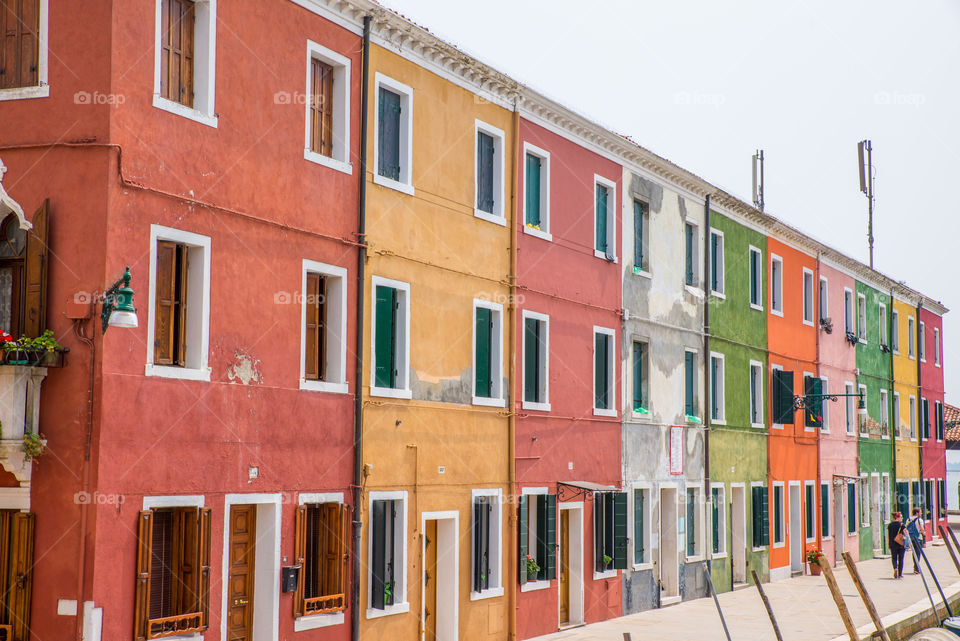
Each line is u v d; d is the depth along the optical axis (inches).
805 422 1422.2
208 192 579.8
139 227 540.4
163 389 549.0
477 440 789.9
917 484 1982.0
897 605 1087.0
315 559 653.9
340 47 676.1
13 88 543.2
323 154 671.1
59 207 530.6
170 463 551.5
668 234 1087.6
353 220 681.6
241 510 609.3
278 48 628.7
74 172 530.0
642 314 1029.2
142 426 537.3
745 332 1267.2
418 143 740.7
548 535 858.8
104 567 516.1
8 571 523.2
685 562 1095.6
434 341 750.5
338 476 661.9
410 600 717.9
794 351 1417.3
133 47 541.3
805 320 1460.4
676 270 1103.0
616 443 972.6
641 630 884.0
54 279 528.4
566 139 914.1
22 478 518.9
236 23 601.0
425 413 738.2
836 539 1561.3
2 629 516.7
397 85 721.6
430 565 758.5
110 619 518.0
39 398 522.9
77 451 517.0
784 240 1396.4
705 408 1153.4
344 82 678.5
